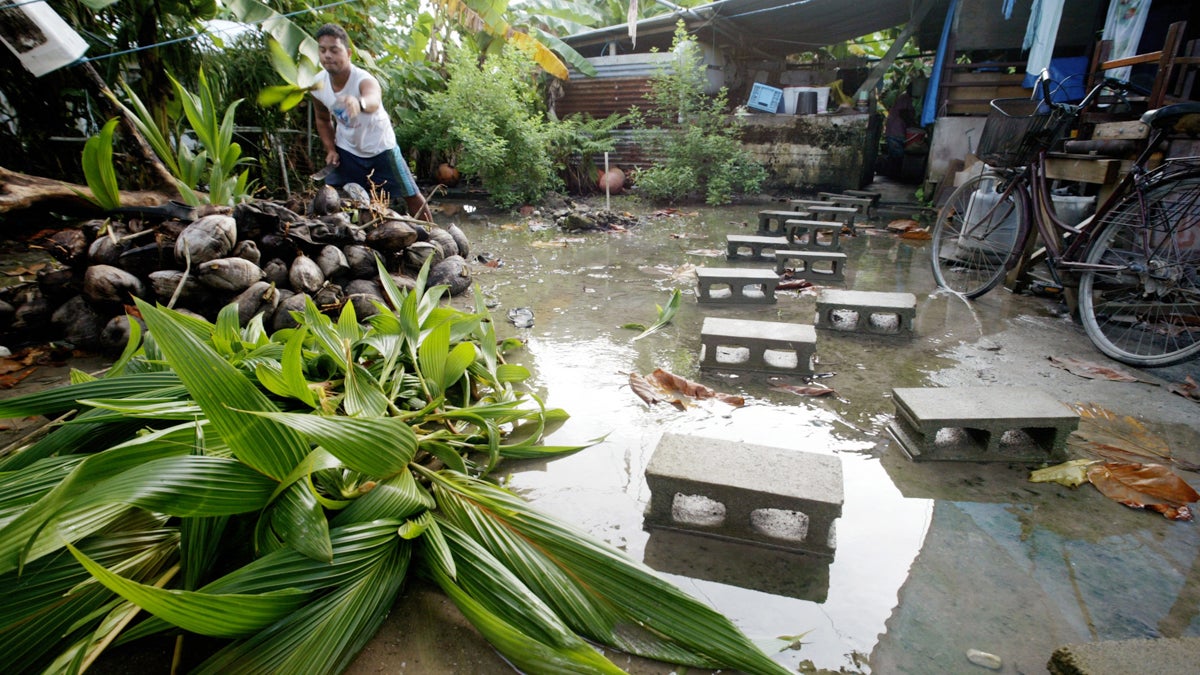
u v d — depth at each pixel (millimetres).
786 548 1856
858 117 9977
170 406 1714
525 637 1354
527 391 2896
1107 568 1770
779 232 7227
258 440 1499
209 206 3574
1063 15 7738
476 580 1526
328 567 1437
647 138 10469
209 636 1366
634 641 1470
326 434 1534
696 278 4730
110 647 1445
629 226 7828
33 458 1733
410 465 1897
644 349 3469
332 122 6098
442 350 2412
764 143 10695
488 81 8836
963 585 1706
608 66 11969
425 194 9648
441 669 1427
